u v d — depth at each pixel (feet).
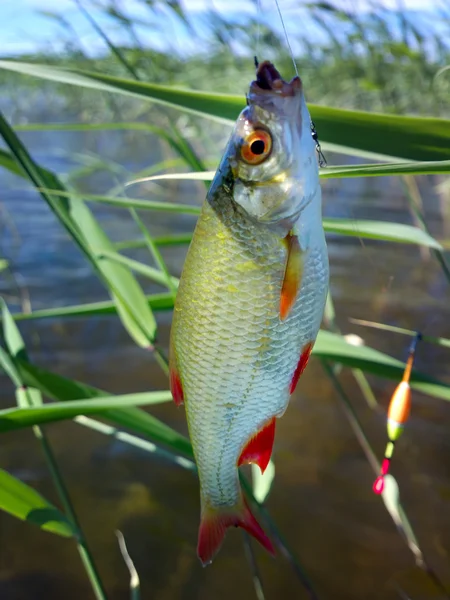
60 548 1.77
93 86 0.92
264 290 0.66
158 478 2.01
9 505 0.94
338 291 3.26
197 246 0.67
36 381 1.09
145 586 1.63
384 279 3.39
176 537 1.78
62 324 3.08
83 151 6.24
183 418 2.27
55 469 1.12
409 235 0.94
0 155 1.14
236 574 1.67
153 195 4.99
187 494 1.94
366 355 1.06
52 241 4.25
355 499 1.86
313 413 2.28
